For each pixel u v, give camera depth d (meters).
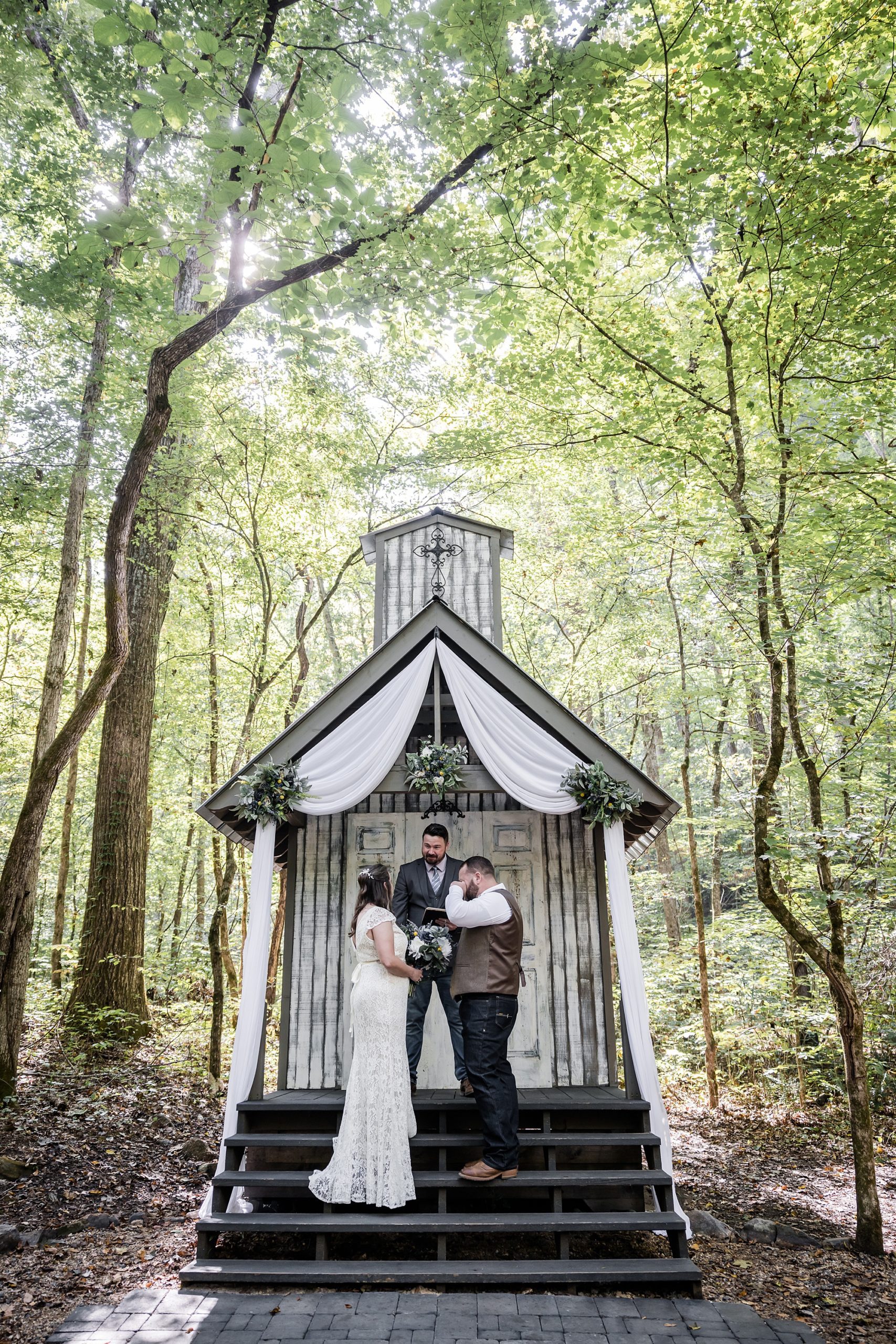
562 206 6.88
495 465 10.62
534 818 6.71
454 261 6.59
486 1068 5.01
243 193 5.46
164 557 11.97
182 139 8.26
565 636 14.54
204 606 12.32
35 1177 6.07
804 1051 9.38
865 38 5.64
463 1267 4.61
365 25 5.82
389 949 5.01
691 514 7.85
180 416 9.89
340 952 6.53
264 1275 4.50
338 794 5.92
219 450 11.02
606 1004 6.31
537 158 6.16
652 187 6.46
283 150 5.23
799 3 5.86
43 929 18.30
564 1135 5.29
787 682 6.75
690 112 6.11
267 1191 5.50
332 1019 6.41
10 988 7.70
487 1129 4.95
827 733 6.81
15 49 7.91
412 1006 5.98
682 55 5.80
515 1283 4.52
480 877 5.34
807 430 6.50
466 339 8.35
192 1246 5.12
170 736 14.70
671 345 7.56
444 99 6.14
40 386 10.13
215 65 5.23
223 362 10.76
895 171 5.73
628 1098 5.51
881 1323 4.31
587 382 8.14
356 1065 5.04
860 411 6.46
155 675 12.06
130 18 4.79
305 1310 4.19
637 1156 5.51
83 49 7.66
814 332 6.26
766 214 5.87
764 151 5.64
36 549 11.12
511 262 7.01
